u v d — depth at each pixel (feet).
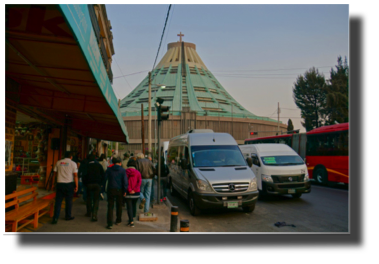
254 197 28.30
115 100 26.16
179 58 414.21
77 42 11.39
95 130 51.19
